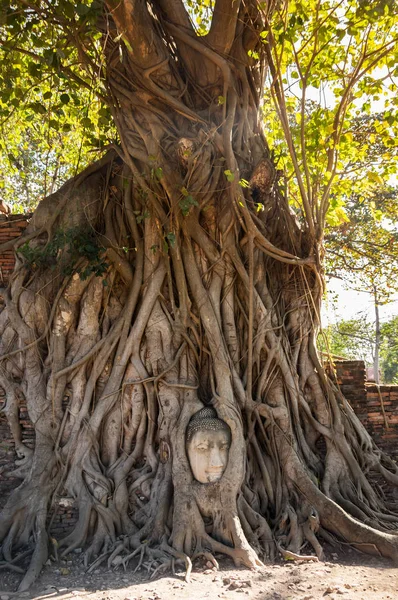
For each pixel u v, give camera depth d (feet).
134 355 26.21
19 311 27.27
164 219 25.90
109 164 29.19
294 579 19.04
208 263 26.66
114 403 25.81
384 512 25.91
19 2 24.20
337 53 29.60
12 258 28.66
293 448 25.30
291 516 23.43
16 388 26.86
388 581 18.79
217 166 25.63
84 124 28.09
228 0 24.18
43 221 28.19
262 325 26.53
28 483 23.95
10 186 56.29
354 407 30.58
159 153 25.05
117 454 25.52
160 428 25.18
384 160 32.12
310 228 27.63
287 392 26.50
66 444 25.08
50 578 19.99
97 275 26.09
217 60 25.39
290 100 31.73
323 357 31.65
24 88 31.76
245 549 20.98
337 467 26.03
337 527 22.95
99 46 27.09
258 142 27.43
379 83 26.84
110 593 18.12
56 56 24.54
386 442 30.66
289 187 31.63
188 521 21.99
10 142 42.52
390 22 27.45
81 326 26.96
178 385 25.40
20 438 26.58
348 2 27.94
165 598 17.48
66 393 26.14
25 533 22.63
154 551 21.44
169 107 25.71
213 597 17.51
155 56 24.29
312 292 28.12
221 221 26.21
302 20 27.71
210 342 25.62
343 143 30.76
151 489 24.21
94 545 22.40
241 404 25.57
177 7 25.62
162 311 26.61
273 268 28.22
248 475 24.56
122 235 27.78
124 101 25.59
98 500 23.61
